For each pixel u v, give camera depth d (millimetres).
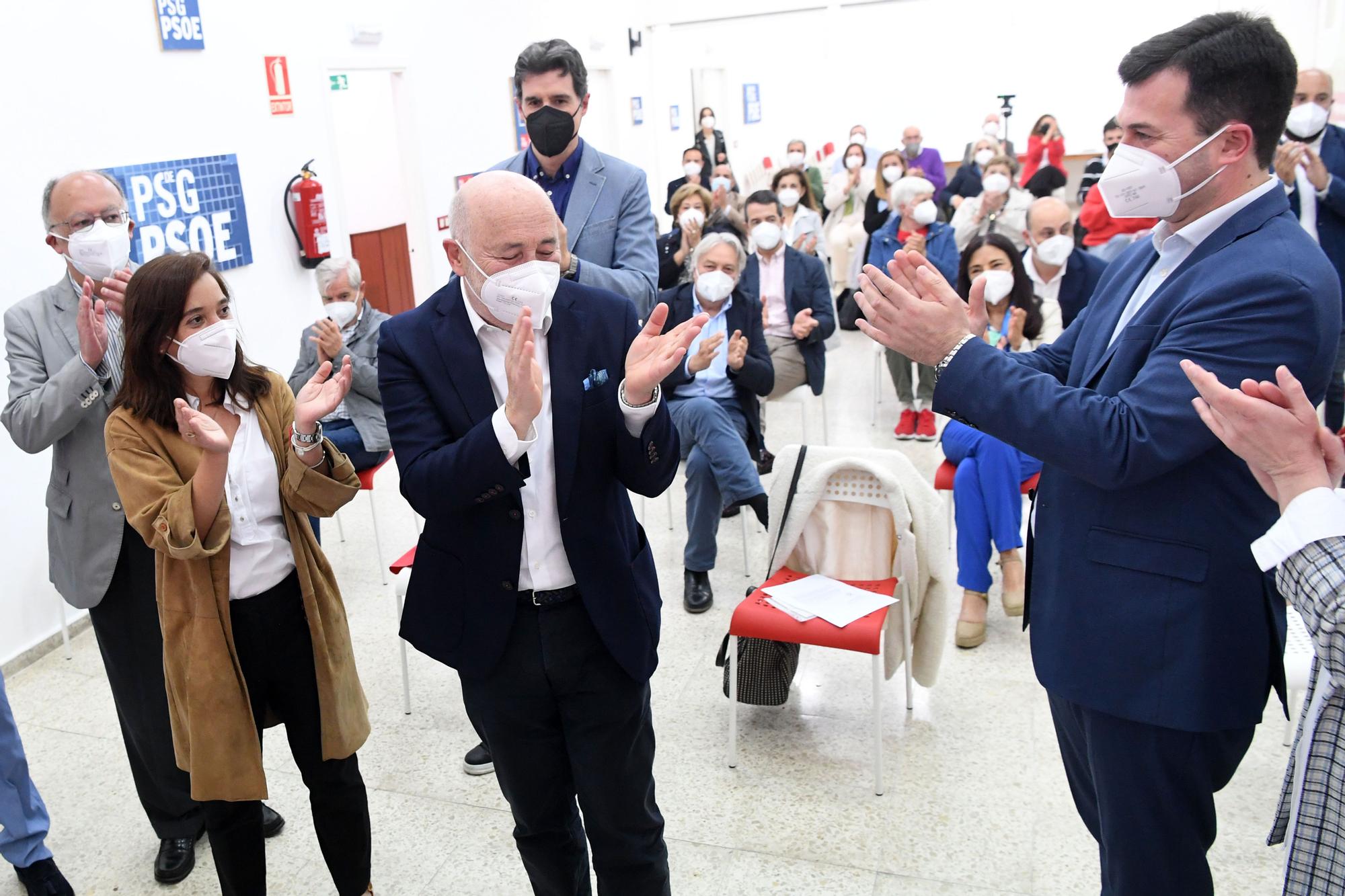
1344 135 3955
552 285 1450
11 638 3371
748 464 3395
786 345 4629
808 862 2205
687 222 4996
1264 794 2359
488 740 1684
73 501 2096
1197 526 1304
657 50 10906
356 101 6539
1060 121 11039
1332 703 1127
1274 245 1252
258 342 4848
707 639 3285
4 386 3348
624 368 1570
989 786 2445
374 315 3762
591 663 1598
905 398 5137
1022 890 2080
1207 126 1253
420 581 1608
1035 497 1614
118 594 2105
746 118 12836
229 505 1751
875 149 10219
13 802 2076
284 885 2223
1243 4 9664
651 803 1735
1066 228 3719
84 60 3750
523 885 2193
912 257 1359
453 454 1431
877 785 2436
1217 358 1225
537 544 1563
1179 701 1317
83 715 3049
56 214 2137
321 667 1815
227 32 4547
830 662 3125
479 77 7004
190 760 1749
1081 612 1401
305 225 5000
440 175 6547
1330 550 1043
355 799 1927
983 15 10891
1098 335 1508
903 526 2584
